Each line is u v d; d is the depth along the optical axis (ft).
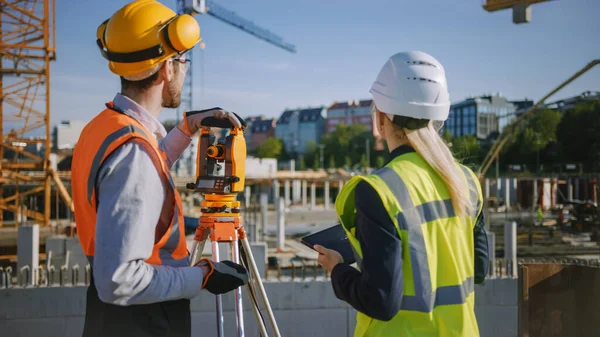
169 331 5.47
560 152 214.90
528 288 10.28
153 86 5.87
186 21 5.79
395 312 4.85
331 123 474.90
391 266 4.80
